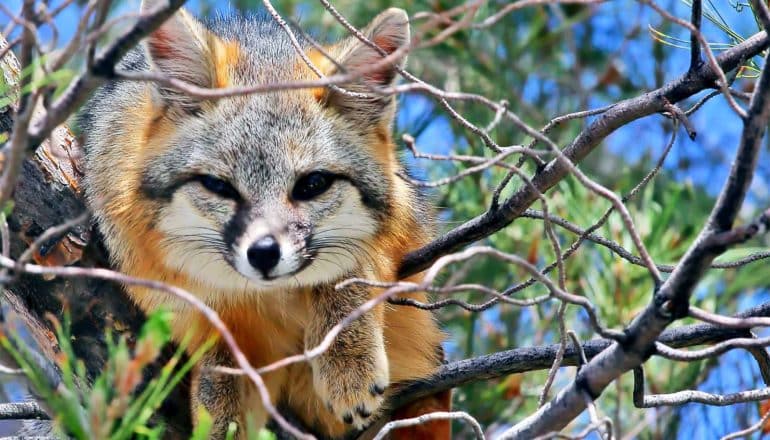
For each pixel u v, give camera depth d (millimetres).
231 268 9633
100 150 10109
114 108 10453
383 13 10055
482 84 14812
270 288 9734
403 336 10383
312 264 9688
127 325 9406
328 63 10133
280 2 15078
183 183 9656
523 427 7129
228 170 9586
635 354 6695
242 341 10102
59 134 10031
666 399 7496
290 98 9930
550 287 6457
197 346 9703
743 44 8484
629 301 12297
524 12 15547
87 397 6359
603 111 8500
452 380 9883
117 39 6078
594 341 9242
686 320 12352
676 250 12578
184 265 9719
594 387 6902
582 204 12789
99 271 5914
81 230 9492
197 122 9812
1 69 8281
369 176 10016
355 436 10391
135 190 9750
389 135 10445
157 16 6102
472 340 13617
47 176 9461
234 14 12562
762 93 6176
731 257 12219
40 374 5977
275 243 9203
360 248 9922
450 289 6289
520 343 13672
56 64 6062
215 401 9531
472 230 9422
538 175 8727
